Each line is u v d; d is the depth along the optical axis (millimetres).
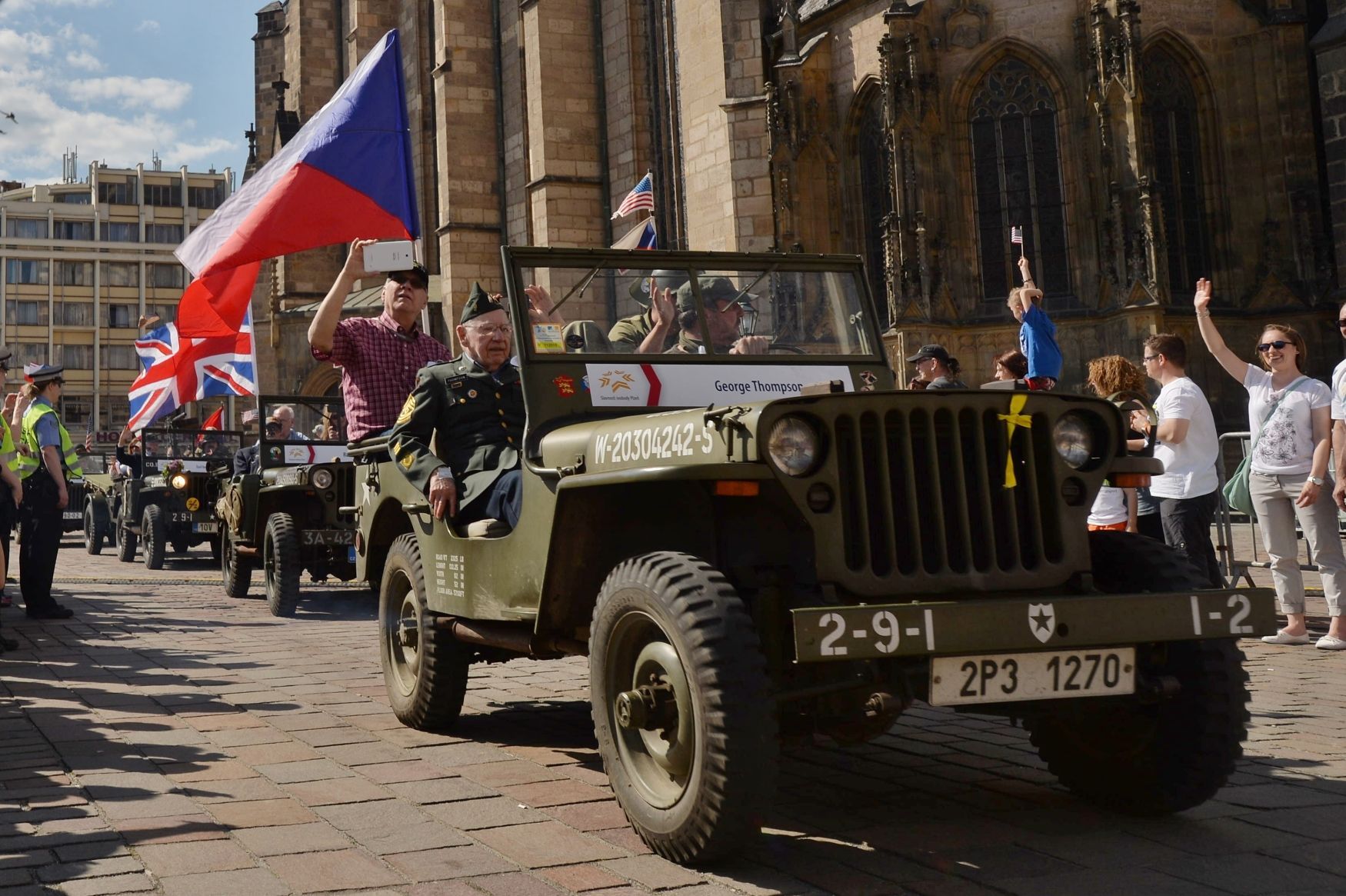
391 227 9234
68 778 4980
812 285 5801
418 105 41625
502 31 36156
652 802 3945
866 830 4184
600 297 5375
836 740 4242
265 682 7586
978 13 25500
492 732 5961
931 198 25438
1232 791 4637
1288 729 5719
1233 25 25609
